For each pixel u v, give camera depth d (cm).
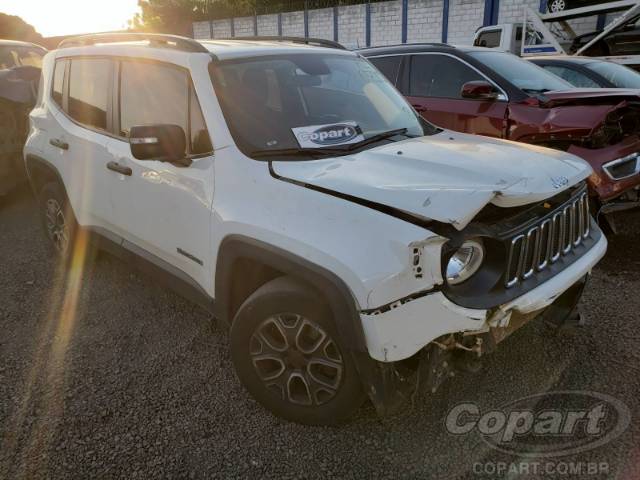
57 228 436
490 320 206
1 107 568
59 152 388
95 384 287
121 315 362
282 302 229
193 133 274
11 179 594
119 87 327
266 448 239
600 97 449
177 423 256
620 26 1059
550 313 290
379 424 251
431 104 568
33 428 254
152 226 307
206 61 278
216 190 255
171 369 300
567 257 247
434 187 204
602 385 273
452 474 223
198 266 278
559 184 228
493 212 215
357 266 195
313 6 2202
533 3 1600
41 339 333
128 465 231
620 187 429
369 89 332
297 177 228
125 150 318
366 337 200
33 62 745
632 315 338
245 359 254
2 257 470
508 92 508
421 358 213
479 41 1329
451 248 193
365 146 271
